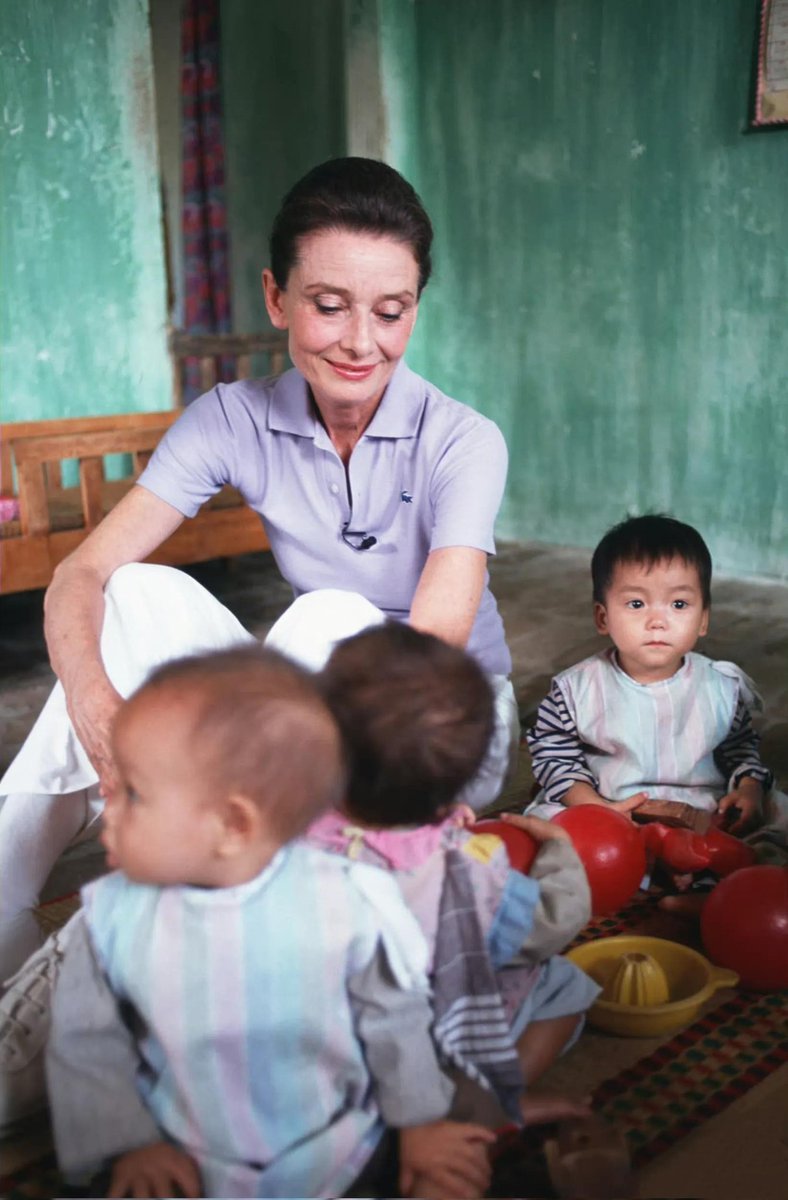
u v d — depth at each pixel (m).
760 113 4.14
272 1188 1.16
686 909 1.84
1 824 1.70
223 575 4.66
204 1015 1.15
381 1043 1.19
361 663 1.26
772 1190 1.27
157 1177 1.16
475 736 1.26
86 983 1.20
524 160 4.93
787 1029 1.58
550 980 1.43
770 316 4.31
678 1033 1.58
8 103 4.21
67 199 4.41
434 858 1.31
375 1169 1.23
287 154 5.99
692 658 2.14
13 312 4.36
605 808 1.88
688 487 4.70
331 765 1.15
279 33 5.80
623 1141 1.27
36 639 3.88
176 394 4.85
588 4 4.57
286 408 1.90
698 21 4.28
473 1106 1.27
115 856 1.16
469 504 1.79
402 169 5.32
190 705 1.11
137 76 4.50
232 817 1.12
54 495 4.27
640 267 4.65
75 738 1.70
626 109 4.55
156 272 4.70
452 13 5.02
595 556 2.12
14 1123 1.42
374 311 1.67
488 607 2.02
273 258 1.72
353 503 1.90
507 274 5.10
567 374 4.99
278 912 1.17
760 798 2.04
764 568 4.53
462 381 5.39
